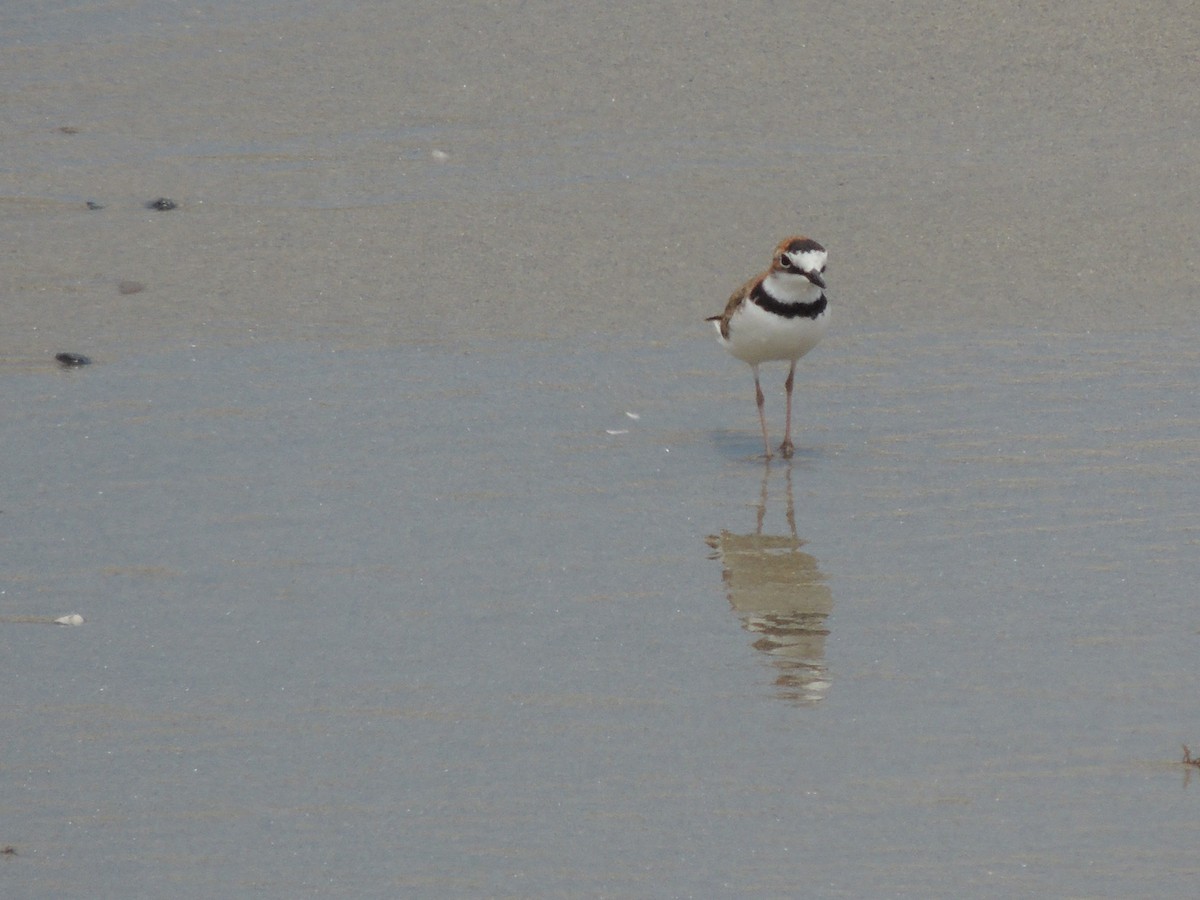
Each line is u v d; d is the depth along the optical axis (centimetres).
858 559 1074
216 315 1490
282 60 2050
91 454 1240
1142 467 1188
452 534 1120
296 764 846
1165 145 1770
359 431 1277
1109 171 1719
